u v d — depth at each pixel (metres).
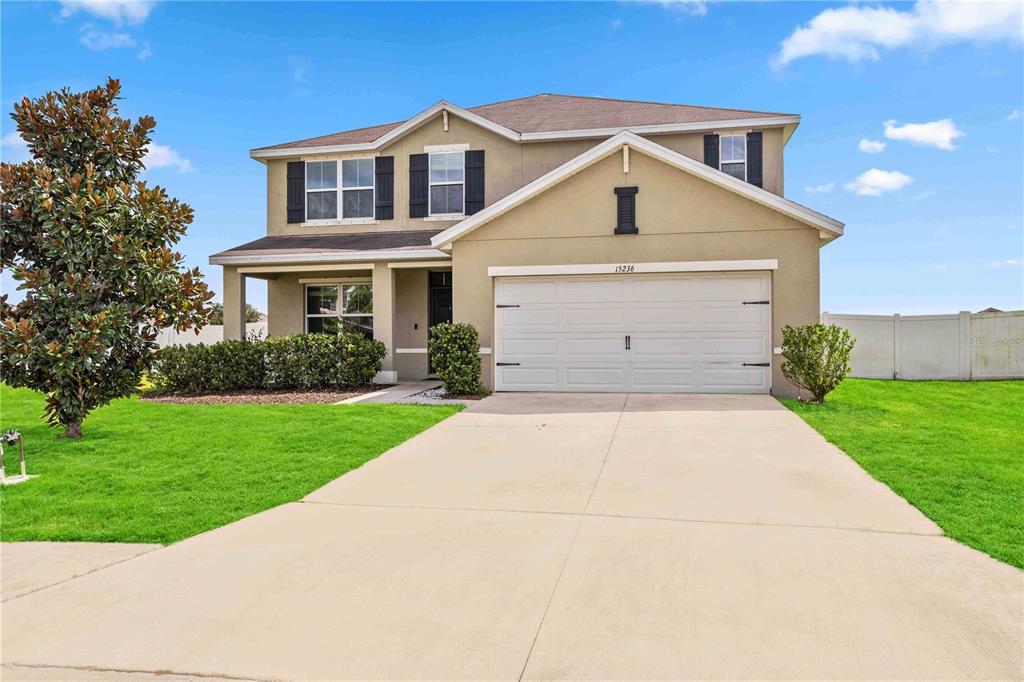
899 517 5.36
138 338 9.62
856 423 9.50
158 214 9.60
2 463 6.84
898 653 3.27
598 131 15.84
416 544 4.97
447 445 8.45
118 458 7.88
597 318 12.80
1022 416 10.89
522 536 5.10
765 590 4.02
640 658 3.27
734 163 15.79
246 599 4.07
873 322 16.78
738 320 12.30
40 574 4.51
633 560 4.55
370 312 17.22
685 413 10.30
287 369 14.38
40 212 8.69
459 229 13.06
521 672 3.17
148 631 3.69
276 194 17.58
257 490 6.50
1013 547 4.64
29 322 8.62
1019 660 3.19
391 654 3.38
